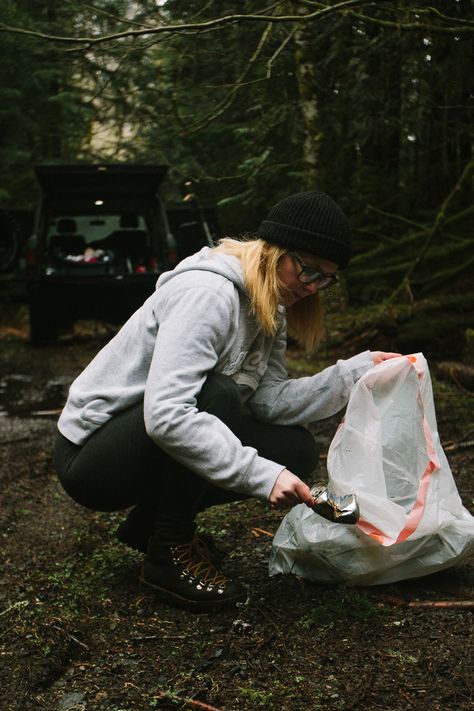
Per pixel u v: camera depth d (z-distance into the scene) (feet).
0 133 34.24
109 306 29.86
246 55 18.89
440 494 7.66
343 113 21.25
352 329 22.52
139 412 7.31
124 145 29.91
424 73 19.21
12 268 35.81
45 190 31.40
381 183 26.78
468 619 7.20
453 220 23.63
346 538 7.59
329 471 7.51
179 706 6.03
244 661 6.63
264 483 6.67
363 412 7.51
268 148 21.45
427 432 7.59
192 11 17.06
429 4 16.28
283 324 8.00
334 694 6.11
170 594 7.64
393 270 24.32
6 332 34.88
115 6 16.74
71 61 18.60
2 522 10.60
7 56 21.20
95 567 8.79
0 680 6.51
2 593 8.23
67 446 7.73
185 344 6.81
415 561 7.75
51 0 17.13
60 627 7.26
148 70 20.70
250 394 7.93
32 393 20.62
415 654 6.64
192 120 22.75
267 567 8.54
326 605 7.45
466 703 5.96
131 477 7.50
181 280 7.07
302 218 6.90
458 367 17.88
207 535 8.80
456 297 21.40
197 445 6.68
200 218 29.63
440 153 26.25
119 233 33.01
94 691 6.31
